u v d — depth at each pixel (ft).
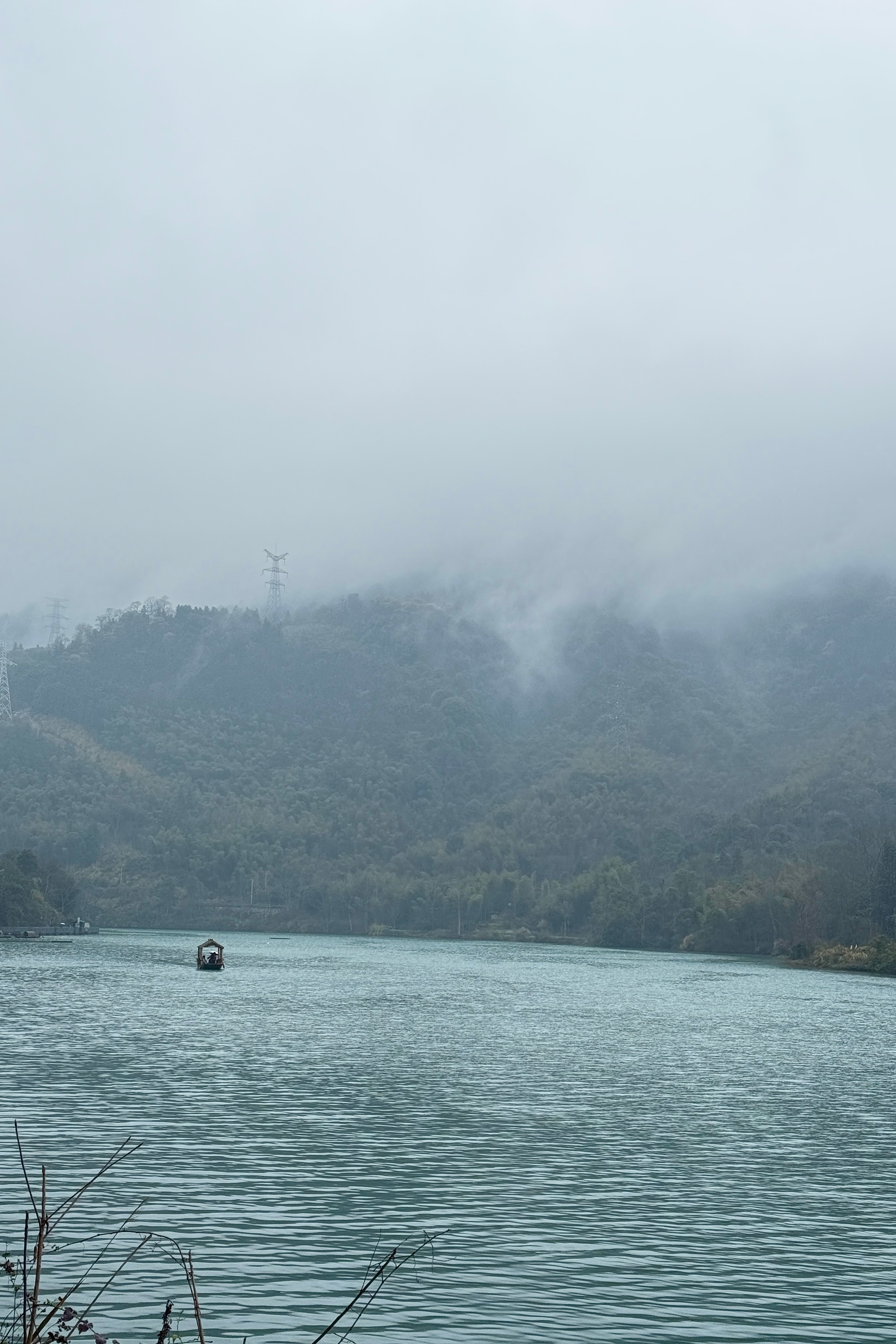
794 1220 161.27
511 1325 122.72
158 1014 403.75
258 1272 134.10
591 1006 471.62
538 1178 179.63
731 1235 154.30
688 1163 192.65
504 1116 225.97
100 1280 129.80
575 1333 121.29
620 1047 338.54
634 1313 126.93
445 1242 147.64
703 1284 136.05
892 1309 130.00
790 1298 132.67
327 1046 326.03
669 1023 408.46
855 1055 328.90
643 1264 142.10
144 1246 140.77
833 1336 122.21
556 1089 259.80
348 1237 147.84
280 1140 197.47
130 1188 165.17
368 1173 178.09
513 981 613.93
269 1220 153.07
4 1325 86.53
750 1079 282.36
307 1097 238.89
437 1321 123.03
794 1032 384.88
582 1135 211.41
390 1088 254.06
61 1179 167.84
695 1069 298.15
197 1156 184.44
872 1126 226.79
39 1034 331.57
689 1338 120.98
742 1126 223.92
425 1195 167.63
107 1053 294.87
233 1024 376.27
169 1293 127.03
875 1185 181.47
